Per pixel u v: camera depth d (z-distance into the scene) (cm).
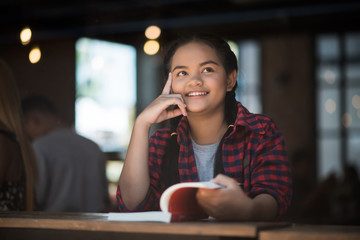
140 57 742
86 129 680
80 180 352
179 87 153
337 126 965
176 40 160
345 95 963
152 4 727
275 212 131
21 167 219
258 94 983
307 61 956
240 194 119
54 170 343
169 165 162
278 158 146
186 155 157
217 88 151
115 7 711
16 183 216
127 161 152
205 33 158
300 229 111
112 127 709
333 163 961
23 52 675
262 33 848
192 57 152
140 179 151
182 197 120
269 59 974
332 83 969
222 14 801
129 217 118
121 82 730
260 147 147
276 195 134
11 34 684
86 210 354
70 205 346
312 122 953
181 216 118
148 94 738
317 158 955
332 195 623
